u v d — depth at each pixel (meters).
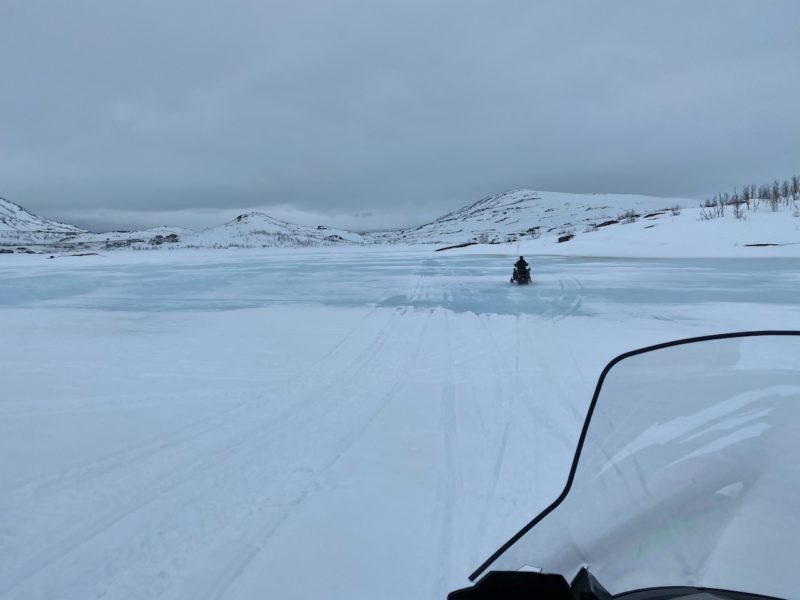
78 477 4.32
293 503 3.81
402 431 5.20
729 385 1.77
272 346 9.27
